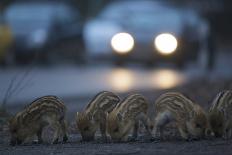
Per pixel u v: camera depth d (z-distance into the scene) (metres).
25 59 40.69
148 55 39.38
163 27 39.50
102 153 12.60
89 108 13.94
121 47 40.03
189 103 13.70
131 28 39.94
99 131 15.00
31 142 14.03
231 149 12.66
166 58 39.31
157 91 25.67
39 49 40.62
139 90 27.03
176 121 13.75
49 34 41.22
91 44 41.50
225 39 66.44
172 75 36.03
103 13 42.28
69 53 42.53
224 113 13.75
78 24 43.22
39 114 13.87
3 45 39.22
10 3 54.06
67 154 12.74
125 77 35.09
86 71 39.25
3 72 35.56
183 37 39.19
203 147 12.86
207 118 13.72
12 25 41.09
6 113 16.73
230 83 25.92
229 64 44.34
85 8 64.44
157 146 13.08
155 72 38.31
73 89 29.30
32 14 42.12
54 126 13.98
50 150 13.17
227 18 67.75
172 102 13.77
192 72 38.03
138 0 48.88
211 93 23.00
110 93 14.22
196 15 41.59
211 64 40.91
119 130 13.58
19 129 13.79
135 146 13.17
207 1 66.62
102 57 41.16
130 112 13.68
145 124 14.03
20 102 23.03
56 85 30.83
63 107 14.17
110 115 13.67
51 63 41.47
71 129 15.53
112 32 40.66
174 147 12.94
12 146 13.79
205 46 40.81
